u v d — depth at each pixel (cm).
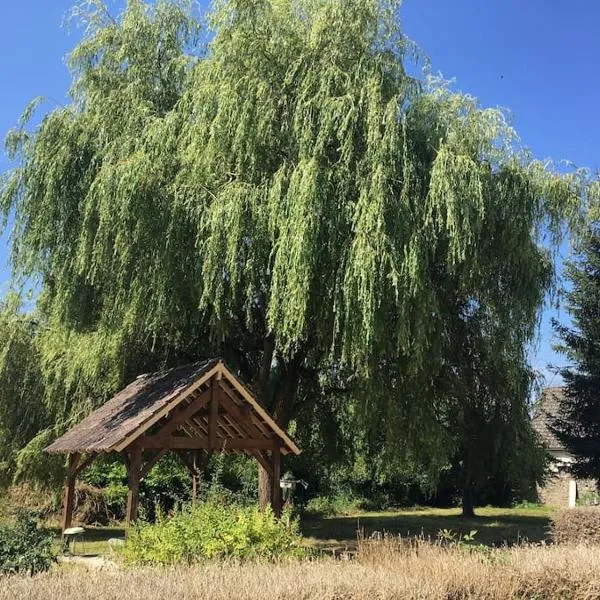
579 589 711
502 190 1326
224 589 519
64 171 1327
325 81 1242
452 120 1320
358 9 1297
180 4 1573
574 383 2108
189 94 1354
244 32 1307
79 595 491
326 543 1512
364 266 1115
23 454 1681
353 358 1220
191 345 1614
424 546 788
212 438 1127
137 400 1254
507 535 1759
